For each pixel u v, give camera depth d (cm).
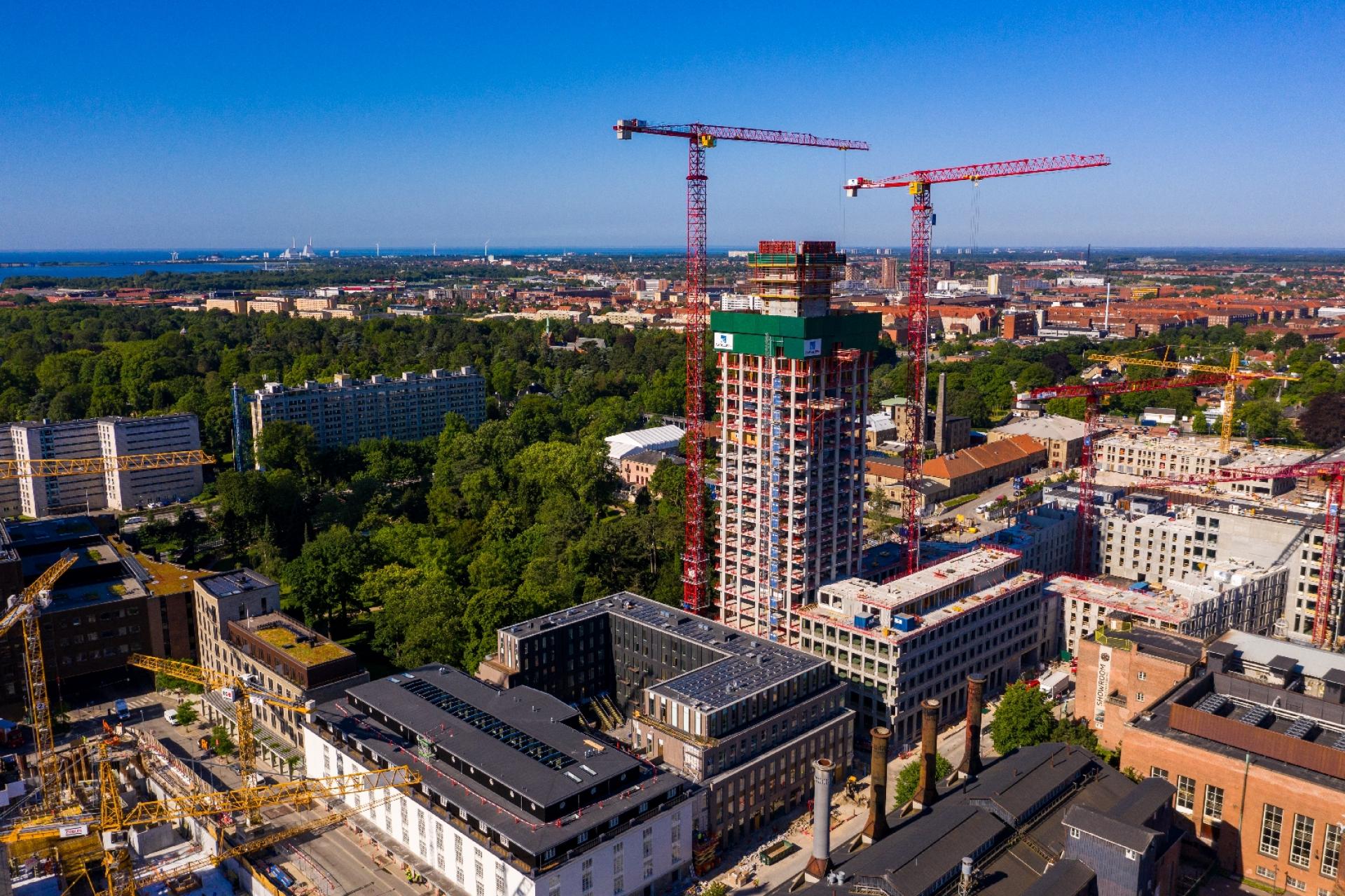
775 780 19912
